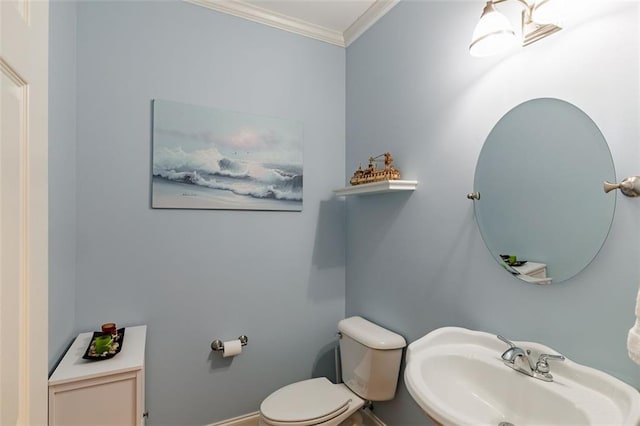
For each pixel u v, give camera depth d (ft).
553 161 3.49
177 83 5.74
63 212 4.33
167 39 5.68
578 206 3.27
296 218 6.82
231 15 6.24
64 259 4.40
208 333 5.95
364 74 6.77
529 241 3.72
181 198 5.71
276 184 6.56
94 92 5.15
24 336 2.01
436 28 5.04
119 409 3.96
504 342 3.81
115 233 5.27
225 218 6.11
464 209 4.55
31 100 2.12
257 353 6.38
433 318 5.03
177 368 5.70
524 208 3.77
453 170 4.71
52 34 3.82
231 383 6.14
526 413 3.28
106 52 5.24
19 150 1.97
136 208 5.42
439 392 3.60
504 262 3.99
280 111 6.67
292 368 6.72
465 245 4.52
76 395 3.77
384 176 5.49
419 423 5.19
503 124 4.01
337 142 7.33
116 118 5.29
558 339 3.43
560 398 3.00
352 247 7.08
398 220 5.79
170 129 5.65
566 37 3.35
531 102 3.69
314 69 7.07
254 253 6.38
